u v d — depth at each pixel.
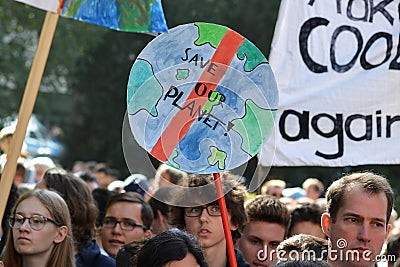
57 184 11.10
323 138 10.30
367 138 10.34
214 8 41.88
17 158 8.62
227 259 9.79
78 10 8.23
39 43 8.62
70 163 51.03
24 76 41.09
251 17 42.69
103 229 11.82
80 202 11.04
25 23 40.31
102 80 49.94
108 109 50.16
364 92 10.34
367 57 10.40
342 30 10.39
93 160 50.81
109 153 50.50
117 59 49.41
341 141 10.31
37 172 19.08
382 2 10.42
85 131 50.81
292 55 10.34
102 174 23.41
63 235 9.70
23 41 41.12
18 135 8.61
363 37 10.40
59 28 41.50
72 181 11.12
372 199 8.31
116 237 11.70
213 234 9.64
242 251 10.99
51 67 42.25
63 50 41.62
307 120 10.30
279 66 10.32
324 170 35.12
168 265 7.19
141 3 8.32
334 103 10.32
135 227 11.66
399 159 10.35
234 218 10.05
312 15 10.36
